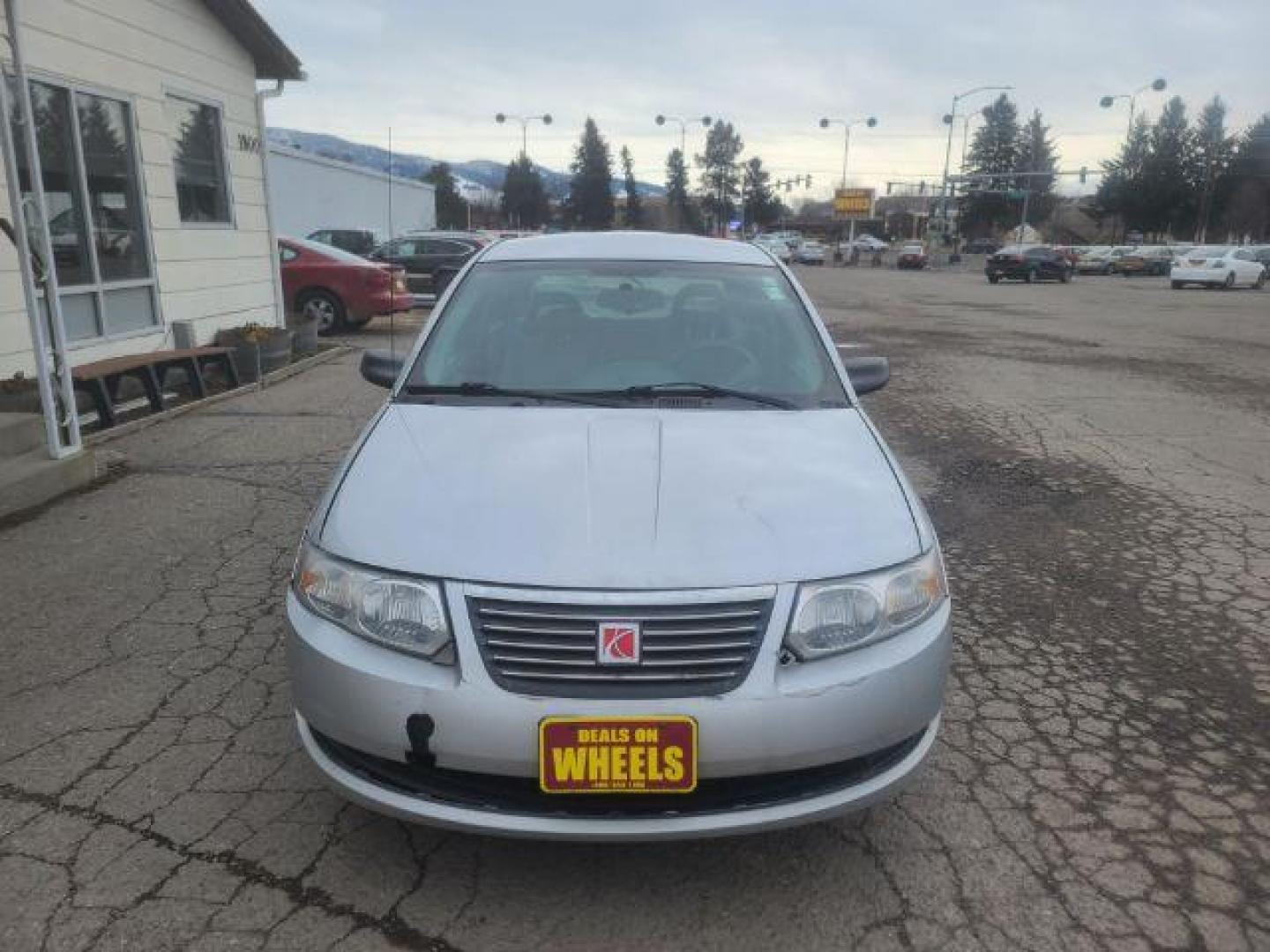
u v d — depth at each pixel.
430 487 2.73
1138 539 5.45
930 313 21.45
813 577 2.45
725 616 2.36
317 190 27.70
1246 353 14.41
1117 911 2.51
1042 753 3.24
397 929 2.41
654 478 2.76
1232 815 2.92
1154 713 3.52
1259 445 7.98
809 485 2.79
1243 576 4.89
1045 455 7.47
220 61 10.41
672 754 2.29
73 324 8.05
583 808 2.35
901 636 2.54
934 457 7.32
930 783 3.06
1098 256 51.34
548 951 2.36
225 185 10.61
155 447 7.05
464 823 2.36
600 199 111.25
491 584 2.38
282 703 3.46
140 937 2.36
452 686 2.33
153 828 2.77
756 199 116.12
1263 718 3.51
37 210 5.74
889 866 2.67
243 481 6.17
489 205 103.75
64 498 5.81
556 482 2.73
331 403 8.80
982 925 2.46
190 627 4.07
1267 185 81.06
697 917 2.48
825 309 22.30
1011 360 13.24
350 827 2.79
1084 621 4.32
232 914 2.44
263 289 11.52
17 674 3.65
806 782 2.44
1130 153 87.31
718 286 4.07
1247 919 2.49
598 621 2.32
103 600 4.33
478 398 3.45
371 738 2.40
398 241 19.28
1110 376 11.82
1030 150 100.06
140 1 8.82
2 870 2.58
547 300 3.93
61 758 3.11
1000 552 5.21
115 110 8.61
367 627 2.46
